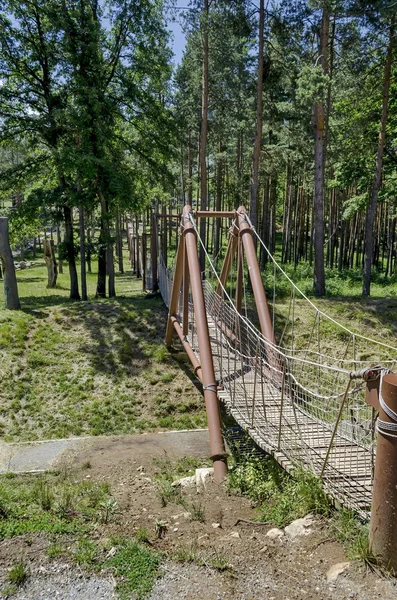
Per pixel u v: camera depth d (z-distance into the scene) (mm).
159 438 9273
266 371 8227
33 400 10477
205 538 3885
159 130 18141
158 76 17953
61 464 7887
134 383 11289
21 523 4145
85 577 3389
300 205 28797
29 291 22703
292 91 18938
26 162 17812
